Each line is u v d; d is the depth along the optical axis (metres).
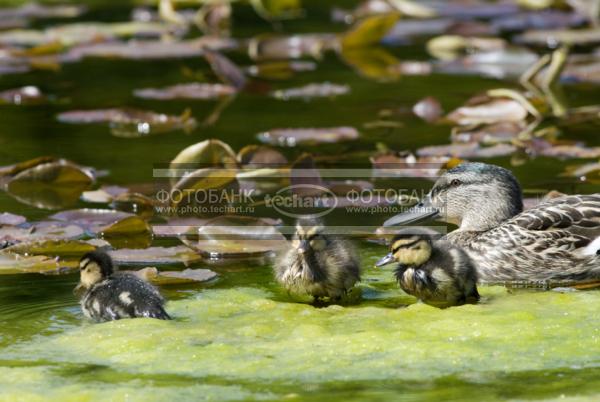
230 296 11.23
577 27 24.95
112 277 10.80
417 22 26.06
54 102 19.59
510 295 11.45
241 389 8.88
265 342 9.89
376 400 8.65
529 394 8.72
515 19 25.91
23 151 16.67
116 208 14.34
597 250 11.79
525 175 15.22
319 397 8.71
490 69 21.94
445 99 19.52
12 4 28.14
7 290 11.39
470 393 8.76
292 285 11.23
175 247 12.70
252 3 28.64
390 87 20.50
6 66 22.25
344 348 9.73
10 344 9.91
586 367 9.27
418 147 16.69
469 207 13.06
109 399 8.70
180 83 20.84
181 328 10.23
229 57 22.94
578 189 14.51
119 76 21.47
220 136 17.47
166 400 8.67
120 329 10.18
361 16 26.42
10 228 13.16
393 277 11.98
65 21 26.11
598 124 17.77
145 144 17.12
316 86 20.31
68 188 15.21
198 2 28.67
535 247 11.91
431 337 10.00
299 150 16.80
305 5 28.41
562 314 10.59
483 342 9.87
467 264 11.09
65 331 10.24
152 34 25.03
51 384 9.00
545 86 20.33
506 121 17.84
